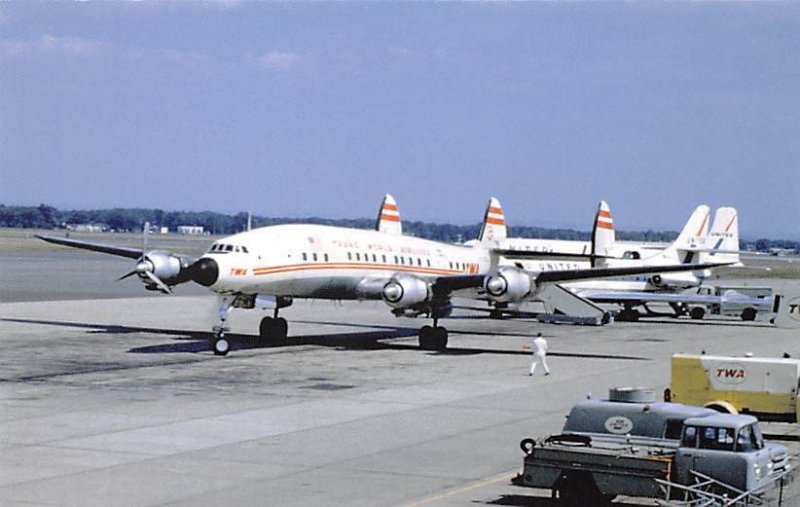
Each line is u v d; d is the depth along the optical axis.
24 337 54.19
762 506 22.27
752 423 22.19
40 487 23.05
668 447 22.02
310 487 23.52
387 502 22.27
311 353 50.75
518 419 33.16
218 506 21.66
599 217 87.25
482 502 22.45
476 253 63.19
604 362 50.22
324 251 51.59
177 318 68.06
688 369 31.00
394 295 51.06
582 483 21.61
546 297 74.12
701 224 90.19
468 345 57.44
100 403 34.47
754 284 137.25
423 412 34.22
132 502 21.86
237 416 32.66
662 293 87.19
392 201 71.50
